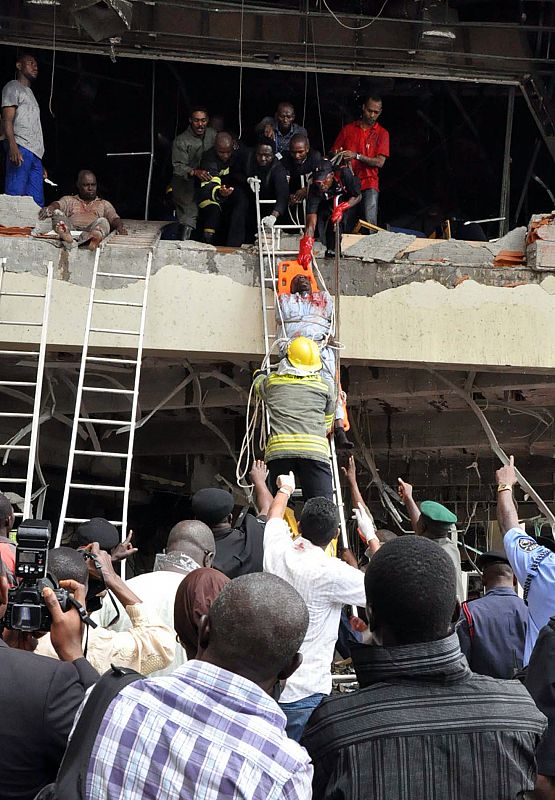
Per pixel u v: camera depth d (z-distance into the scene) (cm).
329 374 767
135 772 199
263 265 830
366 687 229
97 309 823
